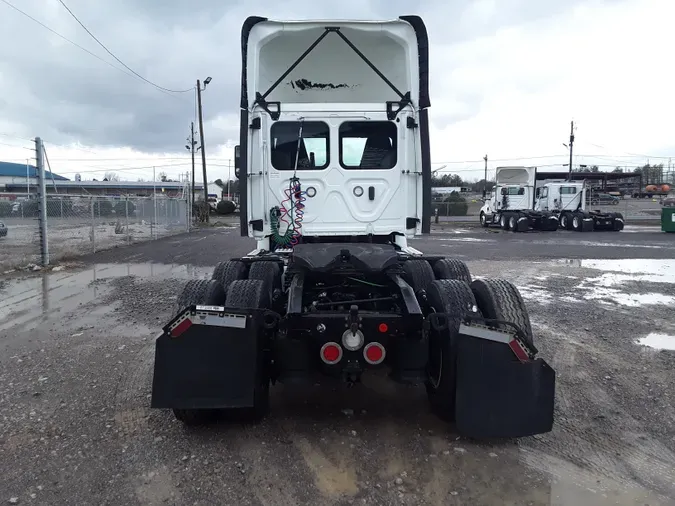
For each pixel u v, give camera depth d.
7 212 15.88
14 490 3.29
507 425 3.66
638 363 5.70
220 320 3.75
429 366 4.30
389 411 4.50
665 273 12.59
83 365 5.62
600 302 9.02
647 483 3.38
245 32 5.70
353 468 3.56
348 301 4.31
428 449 3.82
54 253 14.84
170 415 4.39
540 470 3.53
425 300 4.51
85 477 3.45
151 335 6.84
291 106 5.66
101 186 64.88
